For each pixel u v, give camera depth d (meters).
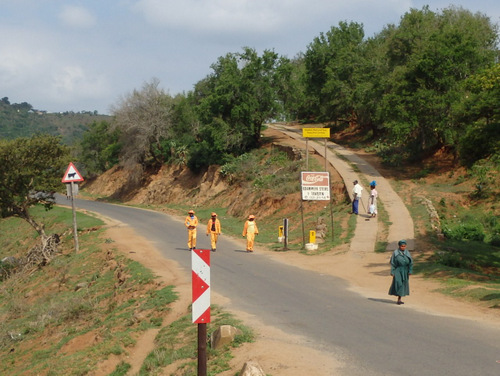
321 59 73.25
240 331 10.37
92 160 98.75
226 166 52.03
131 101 67.75
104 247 28.91
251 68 55.19
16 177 32.88
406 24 50.50
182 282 17.59
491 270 20.89
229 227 35.34
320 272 19.27
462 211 33.16
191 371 8.94
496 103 21.00
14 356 16.02
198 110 57.53
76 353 12.96
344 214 31.52
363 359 8.70
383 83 49.16
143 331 12.97
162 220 42.84
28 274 29.97
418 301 13.96
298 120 86.31
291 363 8.63
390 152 47.22
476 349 9.11
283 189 38.81
